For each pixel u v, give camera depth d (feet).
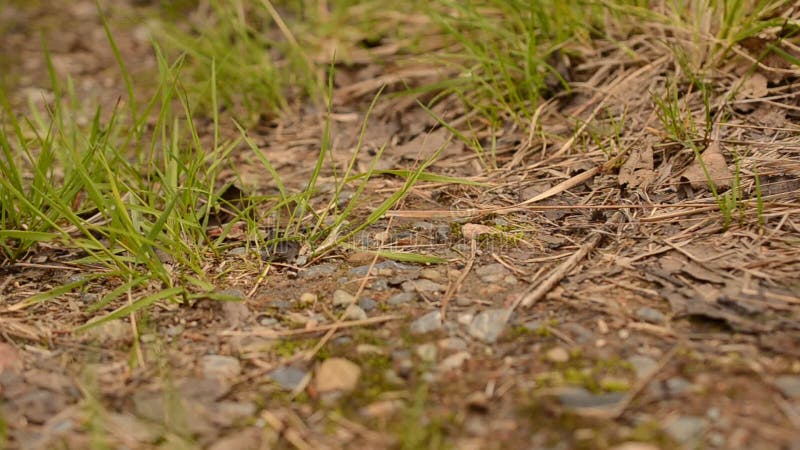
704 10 10.68
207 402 6.49
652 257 7.84
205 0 16.62
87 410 6.48
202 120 13.02
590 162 9.80
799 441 5.58
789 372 6.18
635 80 10.91
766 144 9.16
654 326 6.88
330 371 6.70
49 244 9.18
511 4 11.71
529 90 11.05
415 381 6.55
